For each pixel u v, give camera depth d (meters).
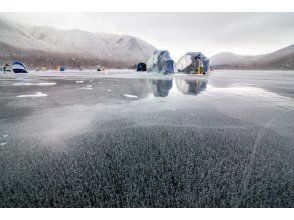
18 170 1.65
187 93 6.47
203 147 2.18
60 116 3.41
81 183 1.48
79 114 3.57
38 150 2.04
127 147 2.14
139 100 5.07
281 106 4.48
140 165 1.76
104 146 2.16
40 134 2.52
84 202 1.29
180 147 2.17
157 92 6.59
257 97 5.79
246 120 3.29
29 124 2.94
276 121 3.25
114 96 5.66
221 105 4.55
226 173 1.65
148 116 3.48
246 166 1.78
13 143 2.22
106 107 4.18
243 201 1.33
